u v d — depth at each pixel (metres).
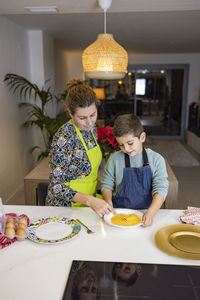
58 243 1.01
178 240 1.02
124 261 0.91
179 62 7.41
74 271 0.85
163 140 7.56
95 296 0.74
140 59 7.49
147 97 7.77
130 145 1.25
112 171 1.41
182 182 4.07
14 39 3.62
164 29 4.23
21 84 3.74
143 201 1.36
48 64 4.66
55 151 1.32
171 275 0.82
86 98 1.22
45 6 2.37
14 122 3.61
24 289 0.79
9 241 1.01
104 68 2.21
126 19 3.60
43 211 1.30
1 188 3.22
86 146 1.40
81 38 5.03
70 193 1.22
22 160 3.93
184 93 7.57
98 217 1.23
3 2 2.27
